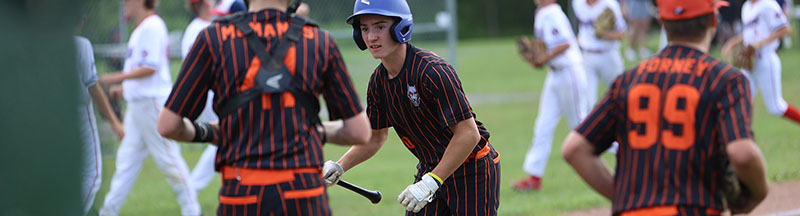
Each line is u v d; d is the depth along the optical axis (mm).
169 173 15766
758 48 21828
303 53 7836
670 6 7523
